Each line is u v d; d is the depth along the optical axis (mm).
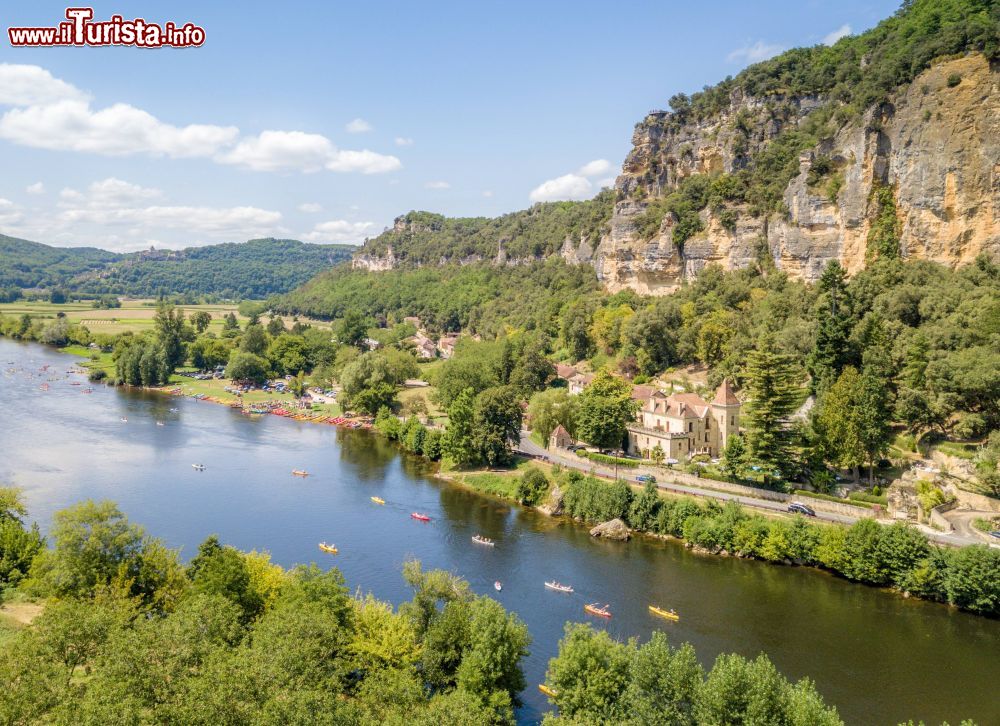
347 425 197000
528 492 129500
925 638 79500
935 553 89812
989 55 148000
